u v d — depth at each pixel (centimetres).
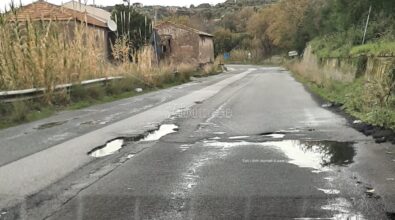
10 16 1405
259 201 472
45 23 1659
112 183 549
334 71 2059
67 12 2478
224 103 1461
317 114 1138
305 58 4253
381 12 2316
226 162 648
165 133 897
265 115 1137
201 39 4516
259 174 579
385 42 1753
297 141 791
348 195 487
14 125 1042
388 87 1098
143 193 507
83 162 660
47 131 942
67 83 1501
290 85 2297
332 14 3488
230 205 461
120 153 718
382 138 793
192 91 2019
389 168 597
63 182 556
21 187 536
